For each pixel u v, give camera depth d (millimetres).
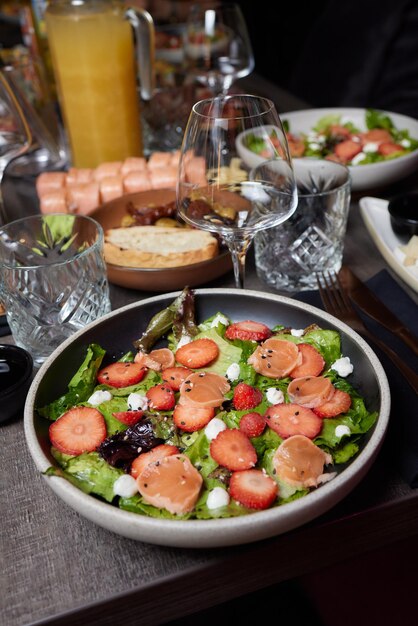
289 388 682
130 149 1400
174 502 556
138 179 1172
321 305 870
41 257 936
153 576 575
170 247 972
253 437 633
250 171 864
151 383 722
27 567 590
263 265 965
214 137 790
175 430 646
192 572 577
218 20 1538
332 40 2289
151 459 613
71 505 557
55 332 855
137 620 584
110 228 1092
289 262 948
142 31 1304
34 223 916
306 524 601
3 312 935
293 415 637
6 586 575
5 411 722
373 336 795
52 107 1542
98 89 1306
